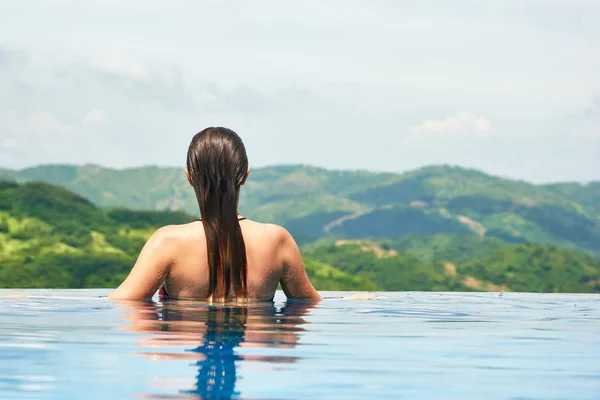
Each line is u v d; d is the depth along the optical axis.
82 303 3.16
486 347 2.02
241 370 1.58
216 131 3.22
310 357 1.76
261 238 3.29
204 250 3.17
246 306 3.05
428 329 2.45
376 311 3.15
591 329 2.54
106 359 1.68
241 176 3.21
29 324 2.32
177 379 1.47
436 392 1.42
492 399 1.37
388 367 1.67
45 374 1.51
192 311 2.75
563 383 1.52
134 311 2.75
